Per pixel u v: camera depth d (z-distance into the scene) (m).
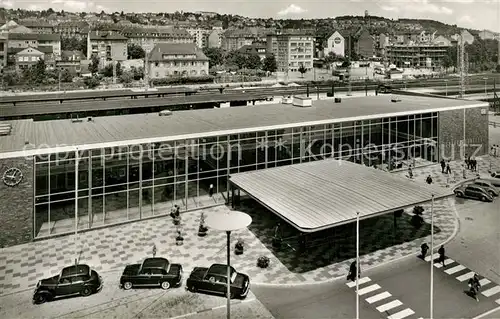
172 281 34.81
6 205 42.09
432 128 69.50
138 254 40.91
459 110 71.00
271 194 43.78
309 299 33.53
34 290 34.41
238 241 41.31
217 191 53.88
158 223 47.94
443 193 42.91
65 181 45.50
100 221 47.28
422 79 194.75
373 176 48.81
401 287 34.94
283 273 37.44
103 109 78.81
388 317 31.03
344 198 41.91
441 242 42.69
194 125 55.94
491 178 62.62
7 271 37.75
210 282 33.84
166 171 50.19
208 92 115.00
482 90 159.88
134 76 175.00
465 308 32.03
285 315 31.47
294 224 36.59
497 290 34.34
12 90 149.12
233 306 32.66
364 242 42.88
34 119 74.31
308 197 42.56
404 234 44.56
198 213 50.38
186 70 180.38
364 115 62.59
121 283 34.84
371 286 35.19
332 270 37.84
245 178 49.19
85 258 40.16
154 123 57.75
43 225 45.38
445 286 35.03
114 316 31.42
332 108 70.38
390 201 40.88
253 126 54.62
